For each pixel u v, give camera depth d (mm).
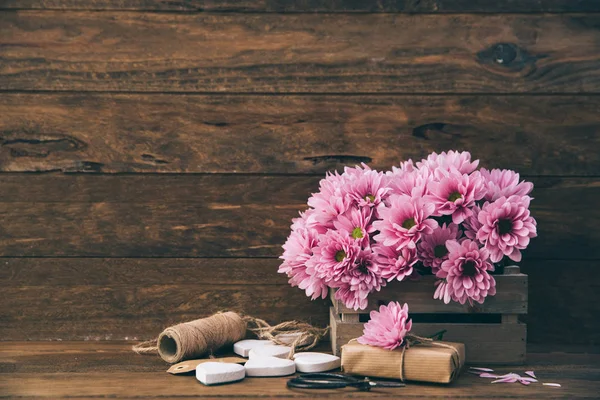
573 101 1641
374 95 1652
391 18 1646
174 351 1436
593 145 1640
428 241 1377
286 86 1653
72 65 1649
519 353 1402
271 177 1662
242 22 1650
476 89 1646
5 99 1646
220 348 1504
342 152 1657
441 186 1368
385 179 1423
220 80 1654
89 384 1266
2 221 1655
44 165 1653
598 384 1279
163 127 1656
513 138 1646
